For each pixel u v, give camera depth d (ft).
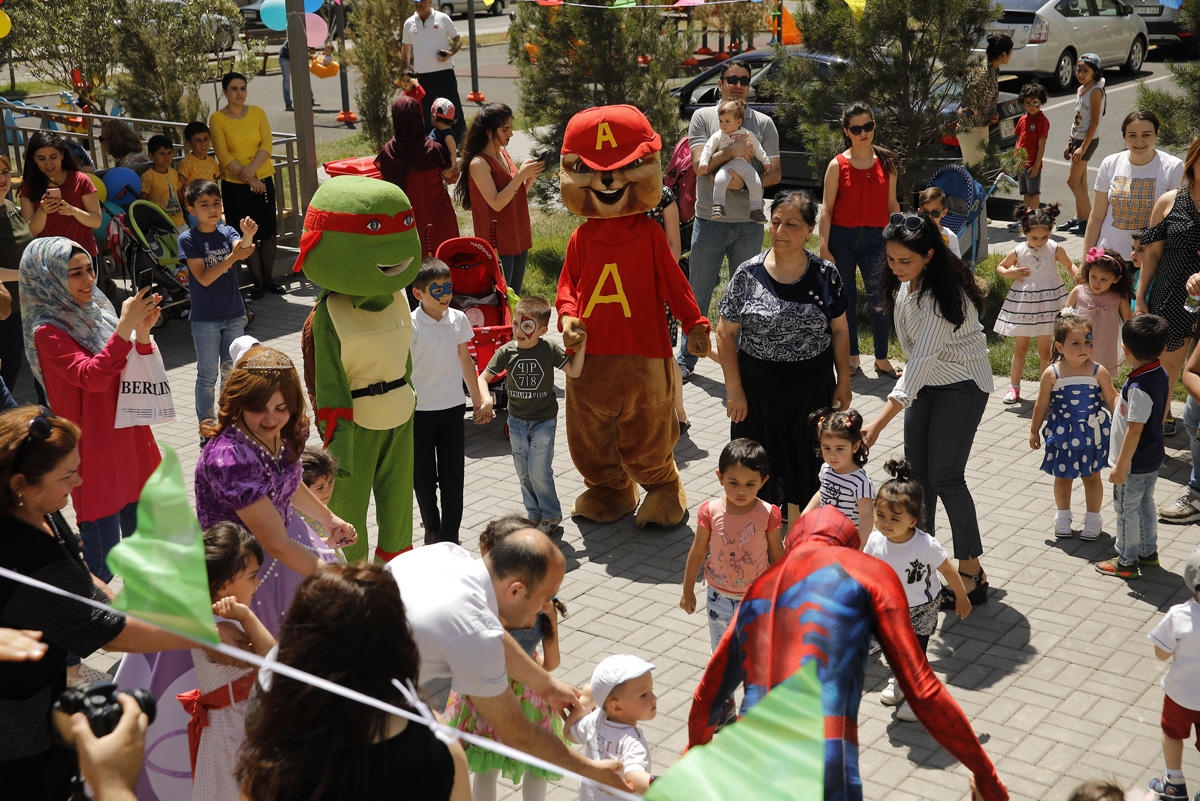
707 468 26.68
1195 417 23.39
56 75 58.65
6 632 10.10
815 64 39.27
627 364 22.99
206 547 12.67
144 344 19.66
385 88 55.72
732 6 71.67
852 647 9.62
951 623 20.16
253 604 14.74
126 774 8.76
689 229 33.22
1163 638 15.35
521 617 12.90
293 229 42.50
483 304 29.48
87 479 19.67
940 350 19.51
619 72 43.75
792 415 21.43
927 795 15.84
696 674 18.78
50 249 19.21
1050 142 59.72
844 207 30.40
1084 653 19.19
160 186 36.96
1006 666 18.84
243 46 64.08
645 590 21.53
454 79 49.85
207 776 12.84
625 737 13.15
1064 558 22.29
